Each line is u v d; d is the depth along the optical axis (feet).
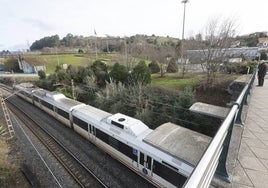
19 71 210.79
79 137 49.16
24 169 38.40
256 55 99.71
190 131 29.58
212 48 53.21
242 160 12.35
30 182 34.35
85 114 45.06
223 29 52.06
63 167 37.63
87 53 217.56
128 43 109.09
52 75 113.19
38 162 40.40
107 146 36.99
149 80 65.57
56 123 61.52
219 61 52.90
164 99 54.34
